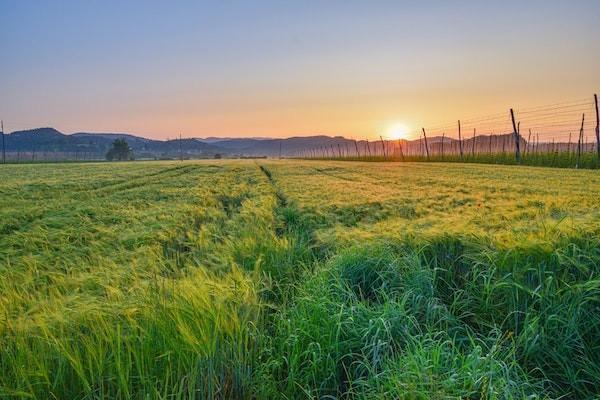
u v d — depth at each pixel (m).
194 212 14.65
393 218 11.48
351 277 5.88
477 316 5.28
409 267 5.95
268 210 14.11
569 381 4.32
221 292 4.80
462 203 14.55
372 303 5.22
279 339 4.40
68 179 34.44
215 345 3.81
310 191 21.00
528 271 5.54
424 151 101.31
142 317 4.24
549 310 4.92
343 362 4.27
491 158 63.56
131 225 12.02
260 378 3.86
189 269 6.32
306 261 7.40
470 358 3.78
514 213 10.17
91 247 8.49
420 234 7.30
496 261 5.81
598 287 4.98
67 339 3.70
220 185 28.03
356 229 8.98
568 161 47.00
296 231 10.11
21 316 4.24
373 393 3.54
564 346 4.53
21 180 33.00
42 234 9.71
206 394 3.63
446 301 5.75
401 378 3.52
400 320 4.63
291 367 3.94
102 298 4.88
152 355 3.78
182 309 4.28
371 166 58.72
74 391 3.54
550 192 16.81
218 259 7.00
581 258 5.65
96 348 3.69
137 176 40.16
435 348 3.88
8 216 13.88
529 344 4.59
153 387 3.31
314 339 4.33
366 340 4.33
